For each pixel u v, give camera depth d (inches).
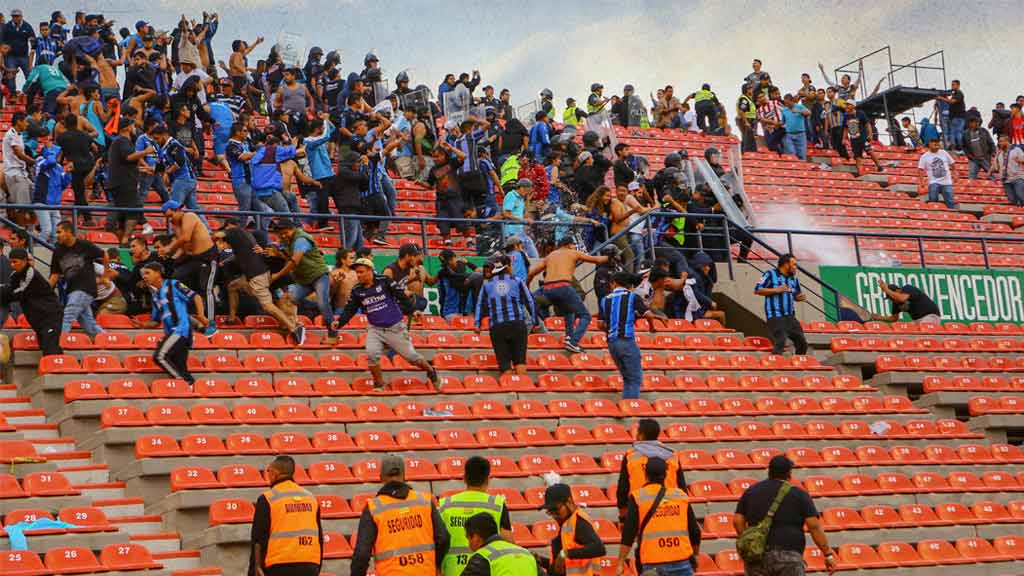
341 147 1300.4
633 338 909.2
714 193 1259.2
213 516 669.9
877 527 828.6
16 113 1071.0
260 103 1594.5
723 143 1804.9
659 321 1085.8
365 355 927.7
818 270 1243.2
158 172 1122.0
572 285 1096.2
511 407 870.4
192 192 1128.2
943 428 979.9
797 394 994.7
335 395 841.5
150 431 743.1
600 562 703.1
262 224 1139.9
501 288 922.1
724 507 806.5
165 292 821.2
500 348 921.5
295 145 1338.6
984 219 1710.1
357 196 1161.4
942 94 2050.9
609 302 915.4
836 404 973.2
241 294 956.6
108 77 1391.5
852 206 1689.2
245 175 1166.3
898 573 792.9
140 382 793.6
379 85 1562.5
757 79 1827.0
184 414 767.7
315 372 881.5
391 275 994.1
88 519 653.9
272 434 776.9
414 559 553.9
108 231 1075.3
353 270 969.5
